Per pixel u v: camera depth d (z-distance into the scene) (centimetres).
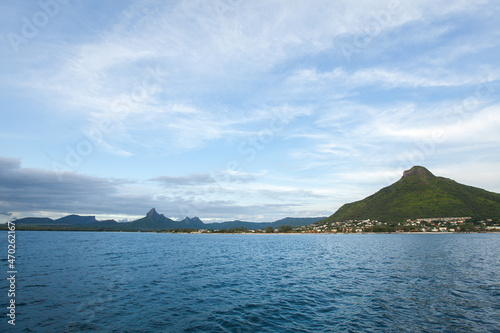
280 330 1573
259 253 6625
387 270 3731
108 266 3988
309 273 3575
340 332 1538
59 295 2284
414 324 1658
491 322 1684
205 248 8319
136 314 1838
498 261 4603
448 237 14450
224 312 1905
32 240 11206
